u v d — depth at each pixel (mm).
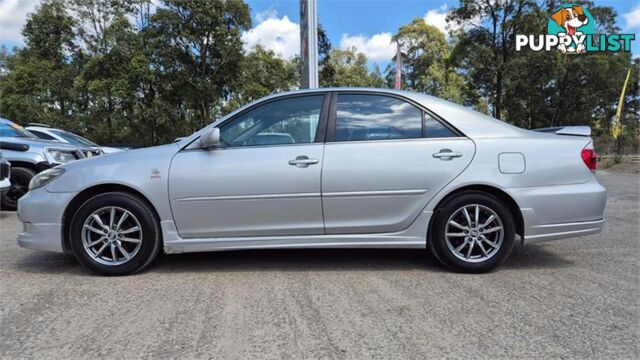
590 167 4199
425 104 4254
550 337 2906
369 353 2713
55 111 32219
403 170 4082
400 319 3180
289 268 4367
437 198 4105
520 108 35594
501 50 32156
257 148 4137
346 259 4668
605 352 2719
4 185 7016
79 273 4254
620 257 4727
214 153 4117
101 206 4082
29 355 2707
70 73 32188
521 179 4098
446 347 2781
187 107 30078
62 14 31328
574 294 3641
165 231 4109
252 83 31156
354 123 4215
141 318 3215
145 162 4129
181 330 3023
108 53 28391
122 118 29250
